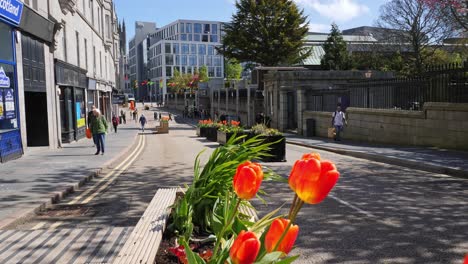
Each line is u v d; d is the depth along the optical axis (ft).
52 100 61.41
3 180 30.76
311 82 105.40
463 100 43.47
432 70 47.57
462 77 43.50
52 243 13.57
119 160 47.39
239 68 293.64
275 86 107.24
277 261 5.13
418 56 132.26
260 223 7.64
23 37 49.85
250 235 4.24
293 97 101.91
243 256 4.11
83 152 54.03
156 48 458.09
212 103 209.15
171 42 438.40
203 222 13.32
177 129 144.15
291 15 161.58
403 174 33.09
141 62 558.97
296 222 19.07
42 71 57.21
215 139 79.97
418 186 27.86
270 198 24.20
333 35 181.16
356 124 65.36
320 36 278.87
